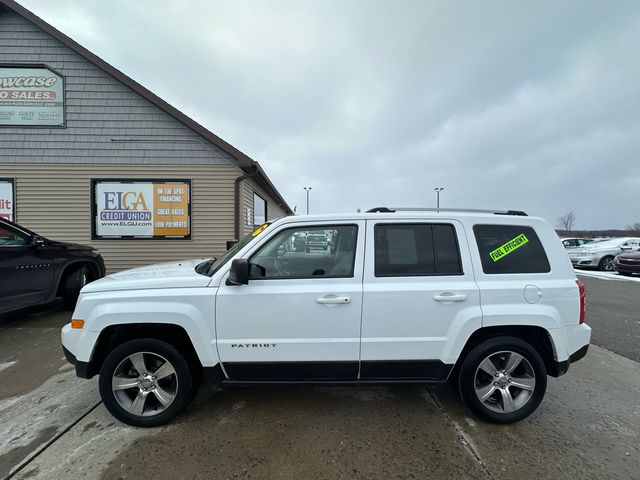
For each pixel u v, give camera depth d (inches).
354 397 121.6
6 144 324.2
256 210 451.8
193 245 340.2
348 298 101.3
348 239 108.7
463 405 116.7
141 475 82.6
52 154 326.6
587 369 150.5
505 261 108.1
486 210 116.7
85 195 330.3
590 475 83.8
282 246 109.3
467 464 87.4
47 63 323.3
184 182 337.1
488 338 106.2
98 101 328.5
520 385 105.2
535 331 109.7
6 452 90.6
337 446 93.9
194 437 97.4
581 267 619.2
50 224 328.5
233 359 102.3
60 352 161.0
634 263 466.0
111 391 101.3
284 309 101.4
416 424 104.9
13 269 184.5
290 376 104.5
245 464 86.7
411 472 84.4
